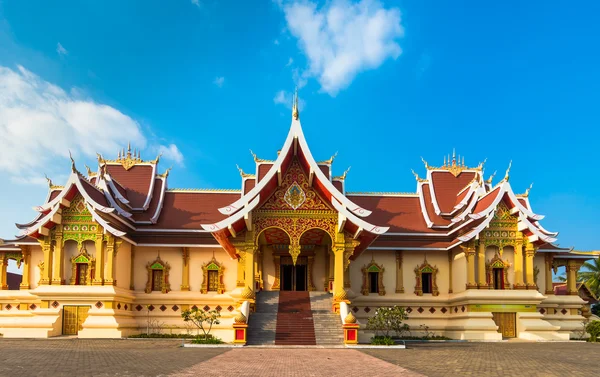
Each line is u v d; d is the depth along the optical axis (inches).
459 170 1642.5
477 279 1350.9
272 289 1467.8
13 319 1321.4
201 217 1521.9
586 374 626.2
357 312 1441.9
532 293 1331.2
